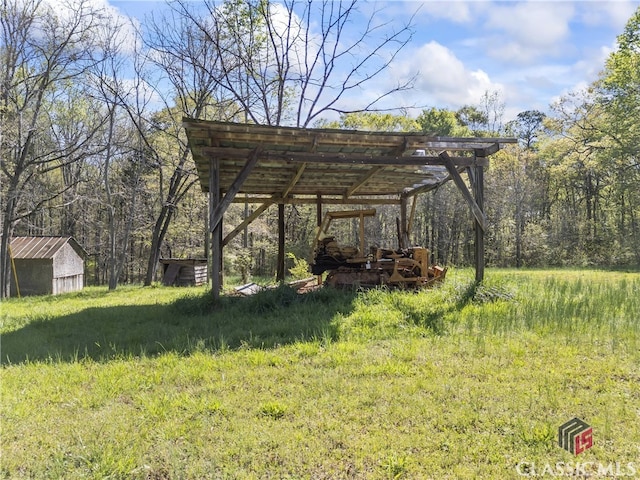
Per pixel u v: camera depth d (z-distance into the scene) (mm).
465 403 3352
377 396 3553
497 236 28719
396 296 7617
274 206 25469
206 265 18734
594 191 30406
